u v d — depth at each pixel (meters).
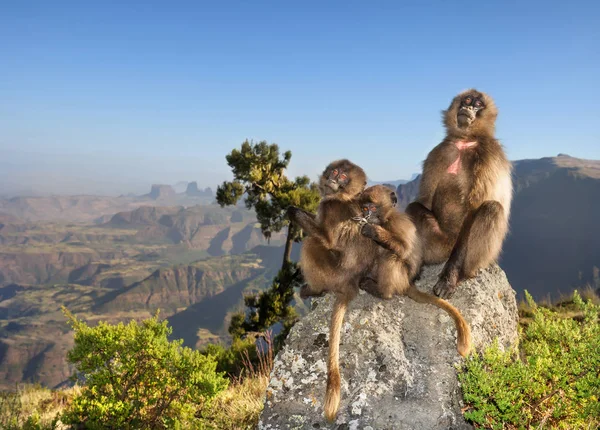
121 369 2.47
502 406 1.58
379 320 1.78
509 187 2.03
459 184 2.04
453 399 1.65
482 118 2.08
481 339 1.80
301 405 1.67
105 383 2.46
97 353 2.53
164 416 2.44
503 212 1.91
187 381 2.45
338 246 1.91
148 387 2.48
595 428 1.75
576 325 1.97
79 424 2.45
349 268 1.88
